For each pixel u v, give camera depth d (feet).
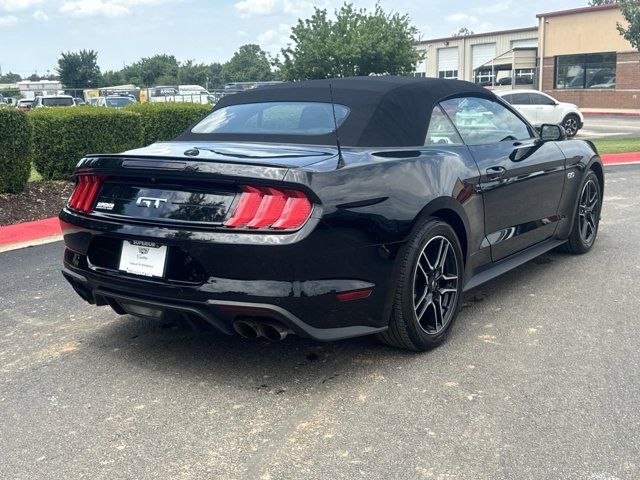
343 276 10.26
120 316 14.40
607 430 9.17
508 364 11.46
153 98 158.61
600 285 16.07
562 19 124.06
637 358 11.66
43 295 16.12
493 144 14.35
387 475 8.18
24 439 9.20
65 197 30.14
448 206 12.01
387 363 11.59
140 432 9.34
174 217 10.34
